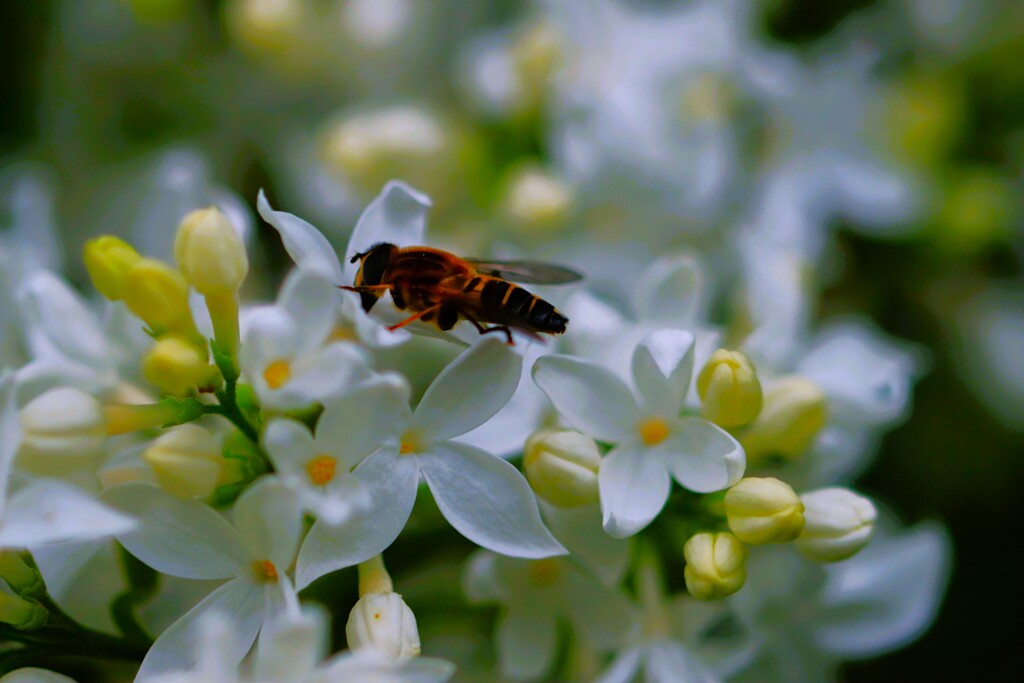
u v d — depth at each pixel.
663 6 0.21
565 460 0.16
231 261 0.16
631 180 0.19
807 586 0.17
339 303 0.16
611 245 0.19
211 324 0.16
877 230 0.21
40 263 0.18
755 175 0.20
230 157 0.21
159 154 0.20
